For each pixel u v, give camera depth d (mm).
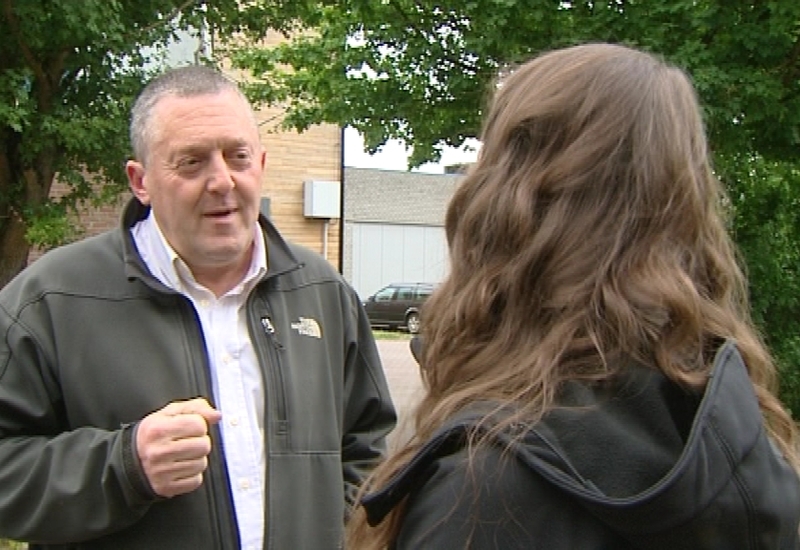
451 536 997
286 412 2211
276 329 2281
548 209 1136
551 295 1097
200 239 2148
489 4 6062
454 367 1153
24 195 6840
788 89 5637
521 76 1239
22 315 2062
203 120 2125
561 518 975
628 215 1105
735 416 995
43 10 6027
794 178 6363
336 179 18031
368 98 7207
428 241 34625
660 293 1057
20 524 1961
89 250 2197
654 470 969
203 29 7789
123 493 1855
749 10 5469
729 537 961
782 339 6148
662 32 5551
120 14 6484
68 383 2049
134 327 2109
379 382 2574
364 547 1184
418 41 6754
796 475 1066
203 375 2129
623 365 1036
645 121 1133
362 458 2506
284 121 9039
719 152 5730
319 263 2533
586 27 5789
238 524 2078
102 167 7000
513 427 1007
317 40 7816
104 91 6773
